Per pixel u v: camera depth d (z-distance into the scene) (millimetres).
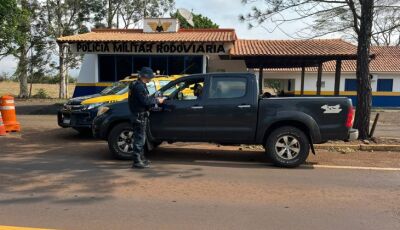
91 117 11516
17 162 8438
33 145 10680
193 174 7586
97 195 6105
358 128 11492
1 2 16812
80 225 4852
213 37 22047
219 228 4820
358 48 11492
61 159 8844
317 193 6402
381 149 10523
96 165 8266
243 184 6891
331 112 8289
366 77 11406
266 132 8500
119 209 5465
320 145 10664
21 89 34656
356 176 7641
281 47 22750
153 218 5129
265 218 5195
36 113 20094
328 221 5117
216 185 6793
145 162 8172
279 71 33844
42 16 33281
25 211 5336
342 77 33375
